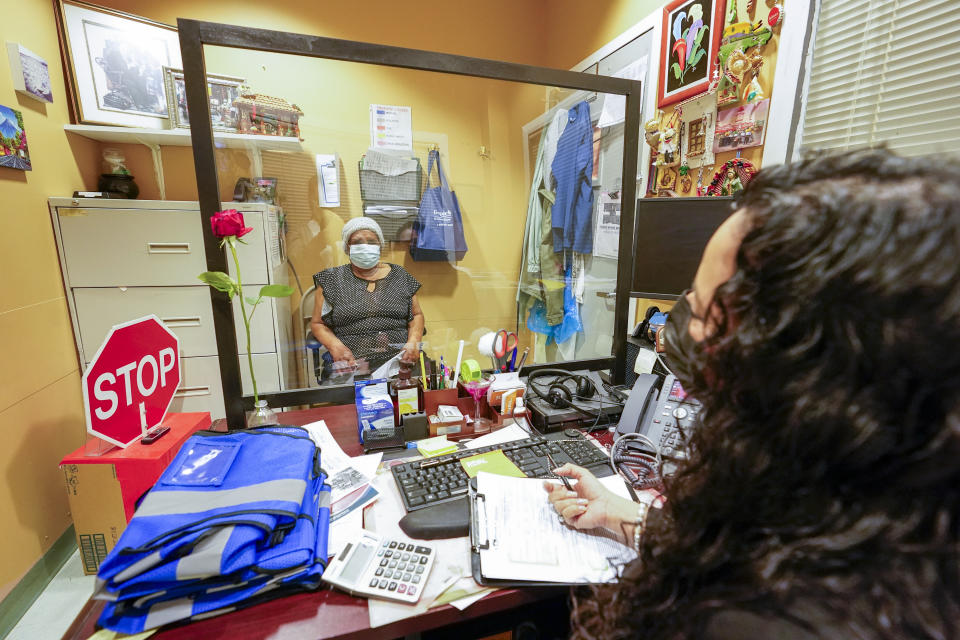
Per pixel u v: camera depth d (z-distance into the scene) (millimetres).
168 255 1771
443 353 1791
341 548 654
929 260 206
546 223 1835
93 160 1981
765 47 1411
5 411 1346
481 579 601
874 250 217
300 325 1772
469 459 888
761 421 268
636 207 1234
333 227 1878
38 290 1540
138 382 1103
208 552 544
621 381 1342
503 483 796
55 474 1566
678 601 309
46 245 1602
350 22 2375
